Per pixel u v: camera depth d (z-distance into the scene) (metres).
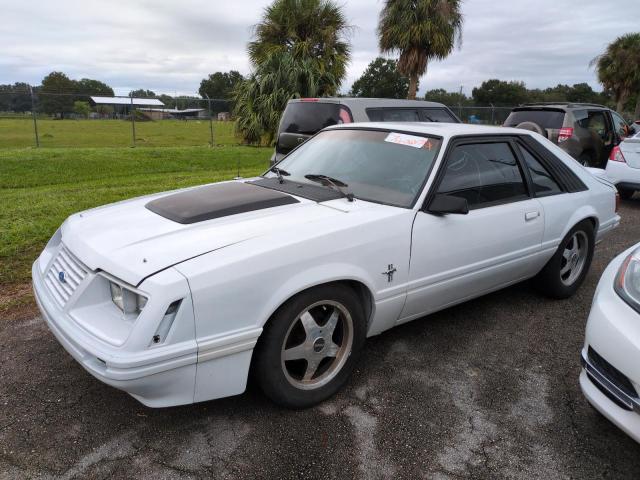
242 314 2.53
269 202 3.24
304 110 7.72
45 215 6.47
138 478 2.40
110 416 2.83
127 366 2.27
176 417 2.84
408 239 3.18
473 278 3.68
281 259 2.65
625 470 2.56
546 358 3.62
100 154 12.52
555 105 10.82
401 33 19.86
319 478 2.44
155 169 11.24
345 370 3.08
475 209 3.63
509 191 3.91
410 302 3.34
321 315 2.99
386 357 3.56
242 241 2.67
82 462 2.49
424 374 3.36
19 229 5.74
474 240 3.57
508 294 4.75
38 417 2.80
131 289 2.40
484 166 3.79
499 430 2.82
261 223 2.92
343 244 2.89
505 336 3.92
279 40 19.14
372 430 2.79
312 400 2.93
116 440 2.64
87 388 3.07
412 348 3.70
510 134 4.08
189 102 22.09
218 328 2.47
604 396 2.59
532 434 2.80
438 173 3.44
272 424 2.80
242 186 3.66
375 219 3.08
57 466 2.46
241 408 2.94
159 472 2.44
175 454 2.56
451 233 3.42
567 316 4.30
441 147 3.55
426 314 3.63
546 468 2.56
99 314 2.55
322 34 18.50
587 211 4.45
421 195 3.34
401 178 3.50
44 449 2.56
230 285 2.47
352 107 7.29
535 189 4.12
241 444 2.64
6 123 28.28
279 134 7.21
